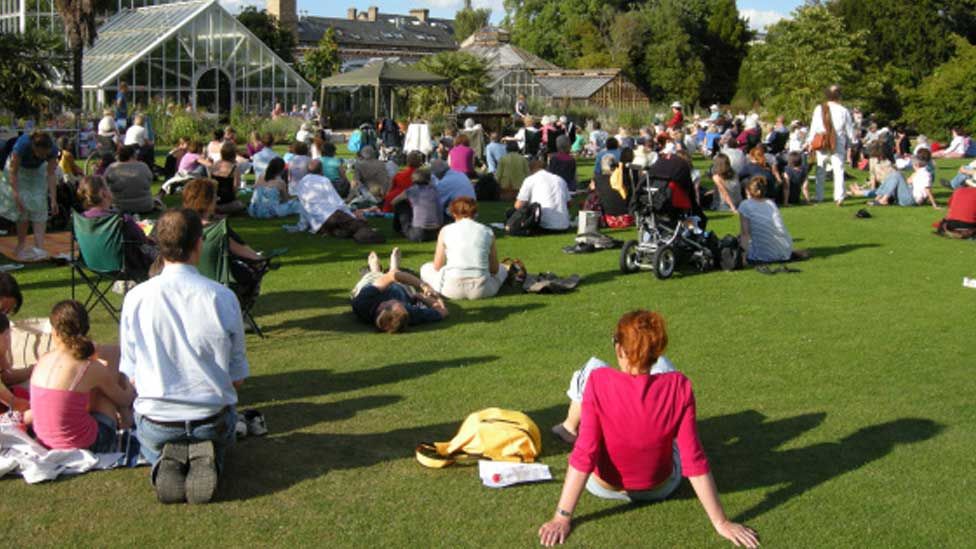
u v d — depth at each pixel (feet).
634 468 15.19
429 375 22.72
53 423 16.76
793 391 21.79
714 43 257.55
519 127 109.70
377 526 14.96
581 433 14.88
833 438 18.84
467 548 14.29
